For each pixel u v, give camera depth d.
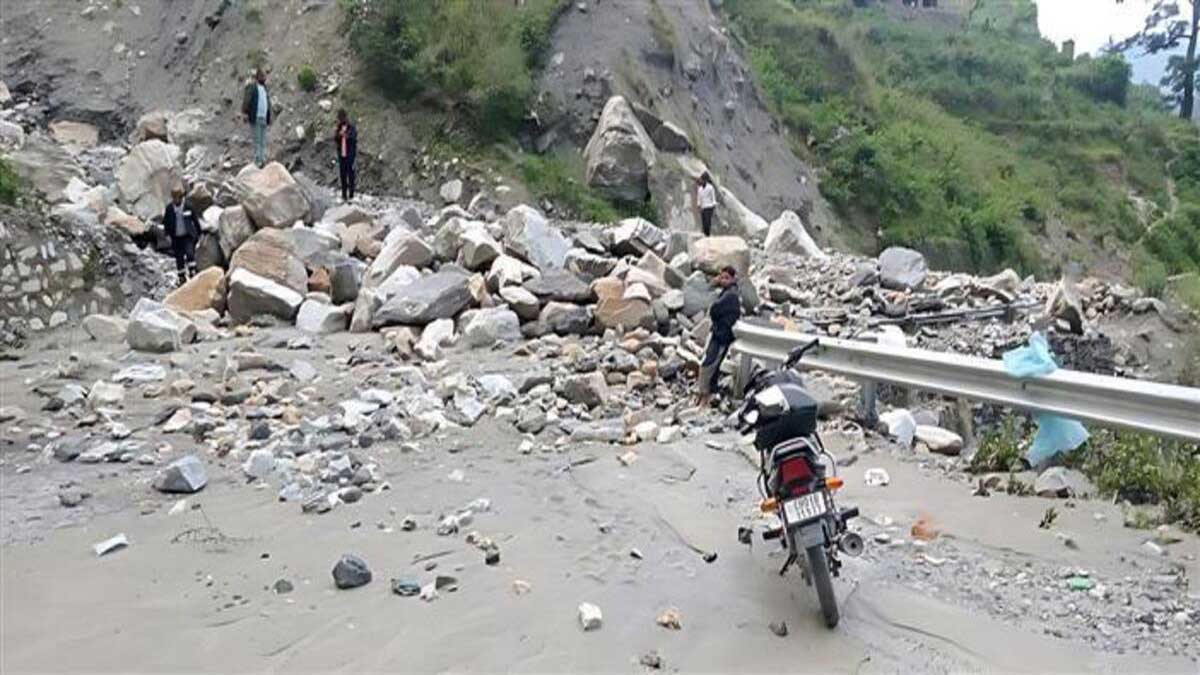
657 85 31.33
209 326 11.66
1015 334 12.88
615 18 31.72
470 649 4.50
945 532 5.88
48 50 29.94
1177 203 57.53
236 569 5.38
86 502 6.40
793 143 40.88
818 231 36.50
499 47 28.66
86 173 17.36
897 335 11.31
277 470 6.94
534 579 5.23
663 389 9.35
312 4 29.52
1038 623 4.71
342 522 6.05
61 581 5.23
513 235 13.09
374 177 26.39
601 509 6.27
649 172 27.58
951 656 4.39
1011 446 7.32
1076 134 59.06
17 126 19.39
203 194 15.33
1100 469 6.95
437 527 5.93
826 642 4.53
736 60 38.41
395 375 9.56
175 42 30.14
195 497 6.52
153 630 4.70
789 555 5.16
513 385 9.09
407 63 27.62
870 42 62.12
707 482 6.80
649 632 4.66
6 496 6.46
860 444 7.70
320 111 27.31
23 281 12.09
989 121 58.75
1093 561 5.44
